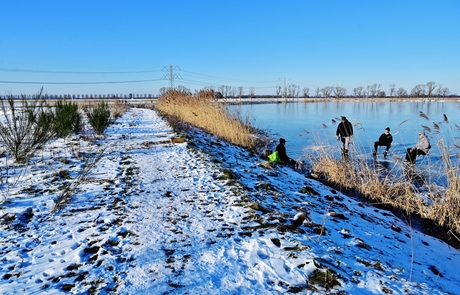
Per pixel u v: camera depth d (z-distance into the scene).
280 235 3.73
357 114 34.31
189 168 7.06
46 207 4.59
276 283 2.78
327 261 3.13
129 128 14.44
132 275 2.90
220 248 3.43
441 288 3.03
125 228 3.94
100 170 6.73
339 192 7.49
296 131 19.97
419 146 9.63
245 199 4.96
